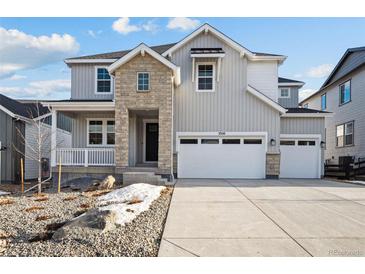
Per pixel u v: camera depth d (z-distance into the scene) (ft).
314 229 17.39
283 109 44.78
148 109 40.42
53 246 14.46
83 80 50.14
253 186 35.53
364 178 50.21
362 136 57.77
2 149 47.67
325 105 75.61
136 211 20.89
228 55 46.37
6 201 26.13
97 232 15.96
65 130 64.54
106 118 47.62
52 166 39.83
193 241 15.19
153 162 47.57
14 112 48.06
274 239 15.57
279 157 45.29
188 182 39.40
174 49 46.34
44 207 23.54
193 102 46.16
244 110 45.83
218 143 46.11
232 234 16.34
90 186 34.04
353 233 16.67
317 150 49.24
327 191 31.81
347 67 64.75
